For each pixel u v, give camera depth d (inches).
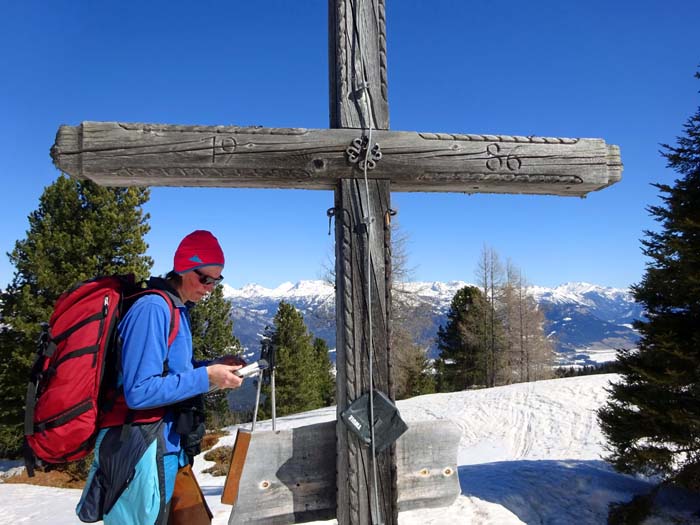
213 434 876.6
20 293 667.4
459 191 98.4
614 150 94.7
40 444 70.1
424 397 919.7
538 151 91.7
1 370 657.0
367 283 85.0
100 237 667.4
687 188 276.5
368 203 84.4
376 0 91.7
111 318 73.3
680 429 265.1
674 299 278.1
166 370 75.4
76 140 80.0
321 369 1535.4
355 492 82.7
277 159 84.0
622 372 294.7
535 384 856.9
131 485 72.3
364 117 88.5
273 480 83.7
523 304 1460.4
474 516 221.6
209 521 84.0
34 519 313.6
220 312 956.0
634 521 267.9
